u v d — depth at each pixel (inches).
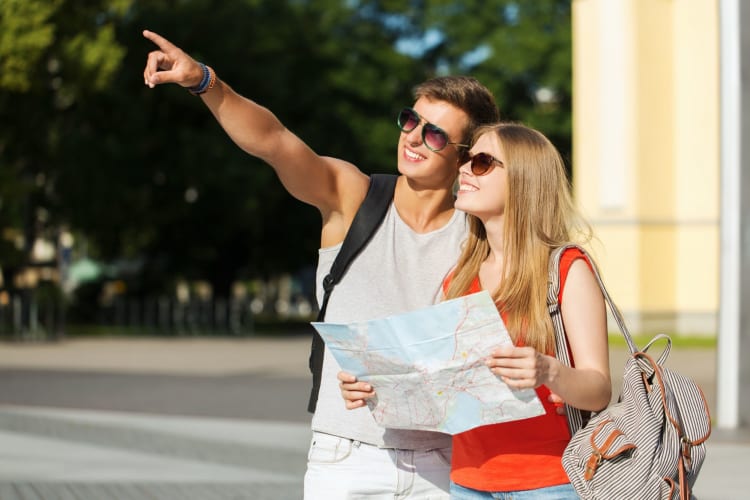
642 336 1121.4
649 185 1169.4
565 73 1501.0
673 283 1187.9
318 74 1499.8
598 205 1169.4
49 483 331.6
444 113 143.1
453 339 120.4
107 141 1353.3
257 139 135.9
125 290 1573.6
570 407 125.9
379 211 144.0
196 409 507.8
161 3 1418.6
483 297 117.3
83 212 1373.0
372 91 1507.1
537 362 115.6
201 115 1397.6
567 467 122.2
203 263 1596.9
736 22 436.8
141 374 697.0
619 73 1161.4
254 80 1425.9
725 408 437.7
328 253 145.9
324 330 127.4
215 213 1461.6
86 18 1160.2
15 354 901.8
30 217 1343.5
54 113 1312.7
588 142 1175.0
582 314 124.3
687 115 1186.0
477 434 127.6
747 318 436.5
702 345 979.9
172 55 131.6
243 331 1392.7
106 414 485.1
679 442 122.1
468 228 144.2
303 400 547.5
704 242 1182.9
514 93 1576.0
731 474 339.9
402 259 143.3
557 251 126.1
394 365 125.0
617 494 120.5
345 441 141.3
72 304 1487.5
